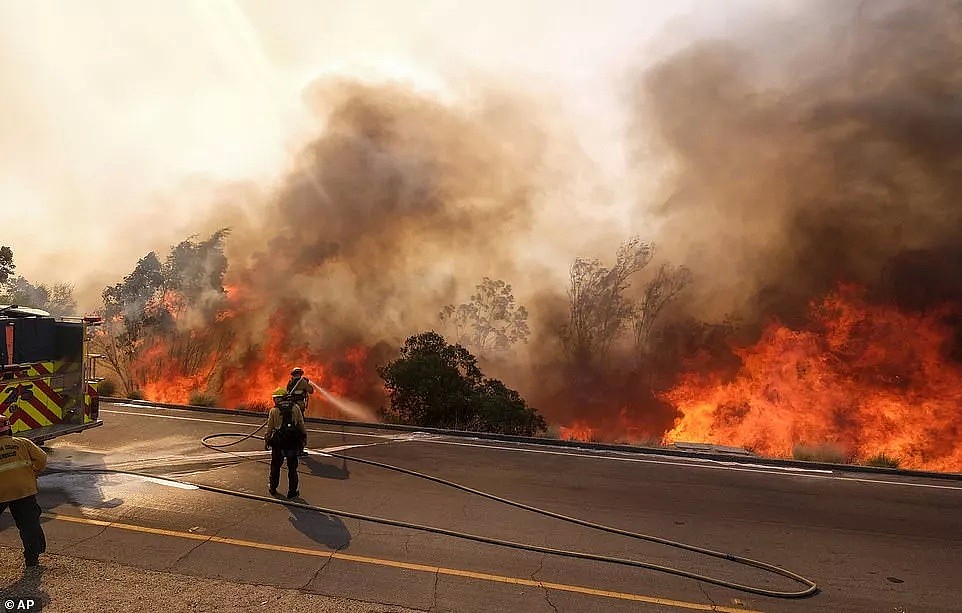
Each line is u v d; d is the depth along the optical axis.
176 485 7.30
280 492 7.16
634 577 5.11
